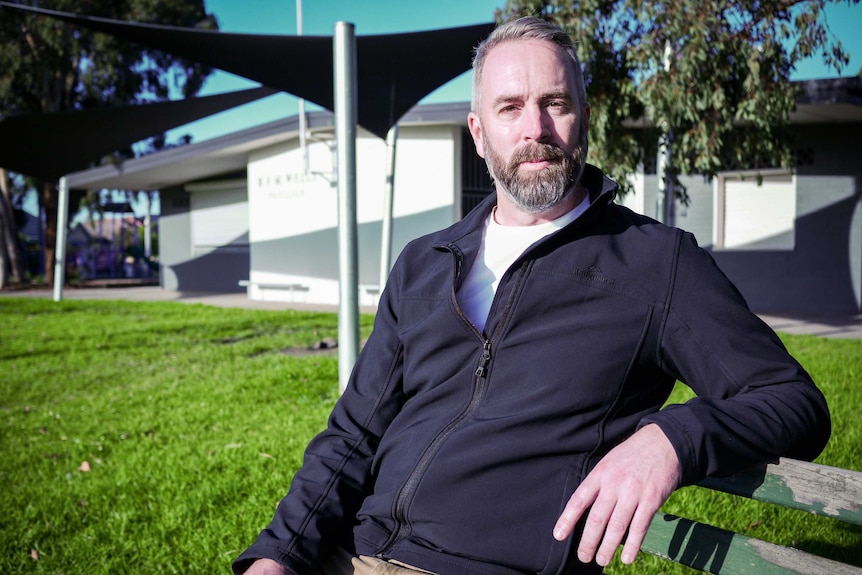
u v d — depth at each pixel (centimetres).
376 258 1485
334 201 1598
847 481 113
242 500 379
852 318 1139
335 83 510
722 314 135
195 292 2205
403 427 165
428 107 1310
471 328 155
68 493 406
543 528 139
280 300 1742
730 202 1291
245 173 2028
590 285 146
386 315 180
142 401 647
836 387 558
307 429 504
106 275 3759
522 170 160
